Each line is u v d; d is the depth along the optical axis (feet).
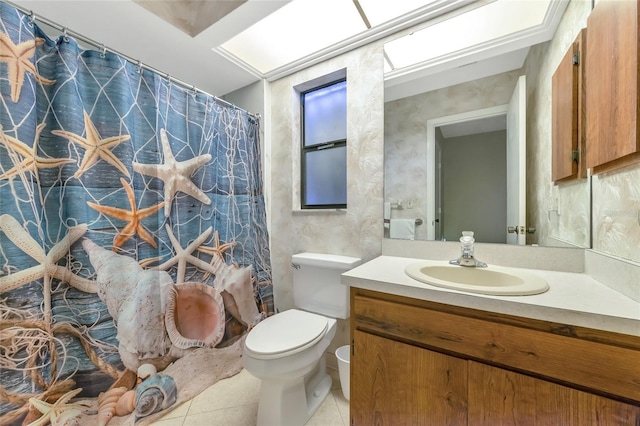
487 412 2.49
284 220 6.50
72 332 3.62
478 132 4.31
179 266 4.80
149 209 4.38
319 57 5.68
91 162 3.73
